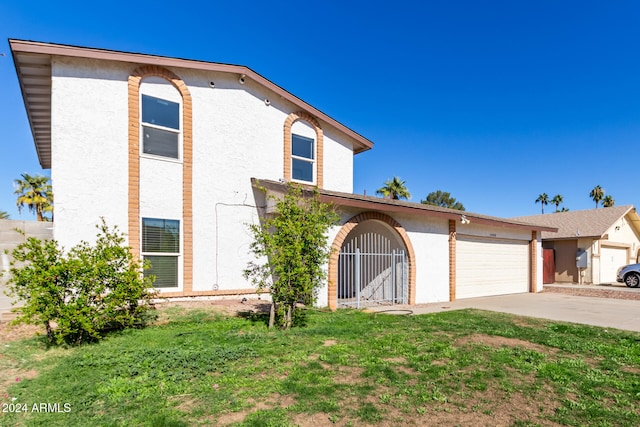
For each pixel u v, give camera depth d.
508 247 16.70
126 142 9.26
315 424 3.53
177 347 5.84
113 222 8.96
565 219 25.53
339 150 14.33
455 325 8.04
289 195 7.59
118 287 6.41
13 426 3.50
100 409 3.79
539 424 3.63
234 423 3.50
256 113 11.59
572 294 16.25
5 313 7.57
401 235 12.07
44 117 12.09
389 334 7.05
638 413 3.89
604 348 6.26
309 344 6.20
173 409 3.77
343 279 14.27
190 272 9.94
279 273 7.25
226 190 10.74
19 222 7.97
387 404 3.99
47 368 4.98
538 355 5.75
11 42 8.12
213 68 10.47
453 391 4.37
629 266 19.84
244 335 6.71
